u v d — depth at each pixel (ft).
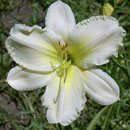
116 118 1.53
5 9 1.98
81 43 1.00
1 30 1.88
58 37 1.02
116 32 0.93
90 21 0.97
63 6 1.03
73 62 1.06
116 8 1.71
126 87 1.55
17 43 0.98
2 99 1.74
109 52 0.95
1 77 1.72
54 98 1.01
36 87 1.03
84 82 0.99
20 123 1.68
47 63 1.05
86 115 1.57
